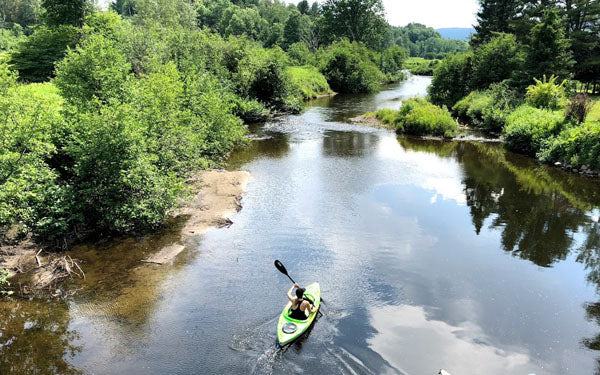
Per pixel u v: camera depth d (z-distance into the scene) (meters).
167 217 14.00
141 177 12.92
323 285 10.23
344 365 7.47
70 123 12.80
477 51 37.88
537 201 16.39
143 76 20.23
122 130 12.34
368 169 20.31
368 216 14.61
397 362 7.61
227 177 18.38
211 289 9.95
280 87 35.84
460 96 37.50
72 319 8.73
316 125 31.42
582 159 20.06
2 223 11.30
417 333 8.48
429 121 28.14
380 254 11.89
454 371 7.43
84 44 15.28
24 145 11.02
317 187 17.58
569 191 17.61
